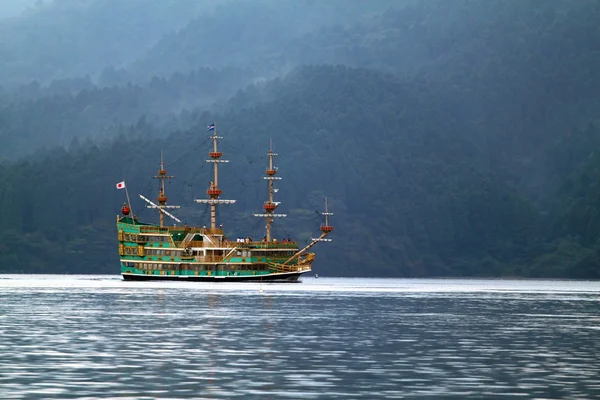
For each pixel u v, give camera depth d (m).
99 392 178.50
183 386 185.50
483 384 190.88
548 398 176.25
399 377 198.88
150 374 199.50
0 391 178.88
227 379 194.12
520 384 191.12
